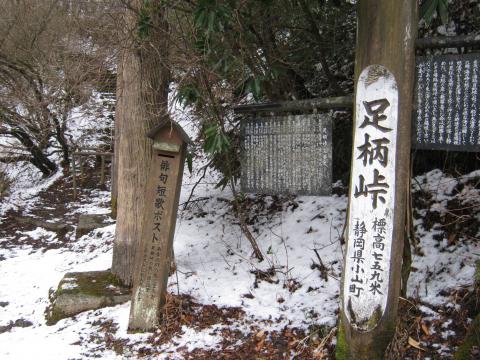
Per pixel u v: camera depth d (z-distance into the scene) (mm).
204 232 5379
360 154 2795
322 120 3447
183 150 3670
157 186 3645
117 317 3885
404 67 2678
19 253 6973
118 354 3400
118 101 4918
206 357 3260
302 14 4230
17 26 8383
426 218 3994
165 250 3646
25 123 9164
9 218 8523
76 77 6270
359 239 2793
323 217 4715
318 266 4062
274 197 5469
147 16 3701
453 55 2689
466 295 3174
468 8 4031
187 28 4039
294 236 4637
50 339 3730
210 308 3838
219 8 3160
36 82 8812
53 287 4875
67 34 8086
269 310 3719
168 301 3795
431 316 3166
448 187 4141
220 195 6070
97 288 4336
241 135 3873
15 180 10406
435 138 2787
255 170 3814
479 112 2662
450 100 2729
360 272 2787
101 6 5430
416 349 2963
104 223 7234
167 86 4316
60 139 10047
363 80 2773
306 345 3238
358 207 2797
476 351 2650
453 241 3701
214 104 3906
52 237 7504
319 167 3496
